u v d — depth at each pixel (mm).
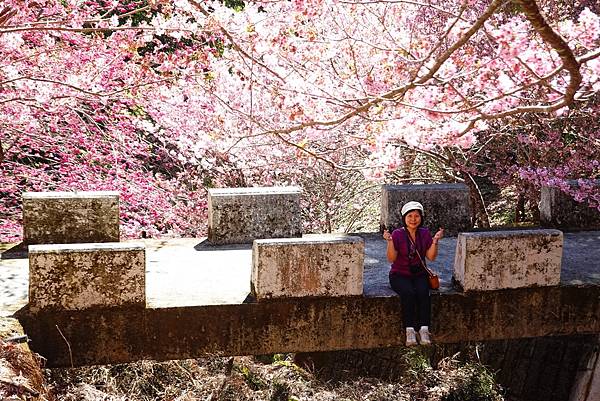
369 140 7176
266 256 7668
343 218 14469
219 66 9195
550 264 8391
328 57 9039
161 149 13562
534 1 4703
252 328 7730
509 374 11000
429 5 7078
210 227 9961
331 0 7805
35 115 11688
